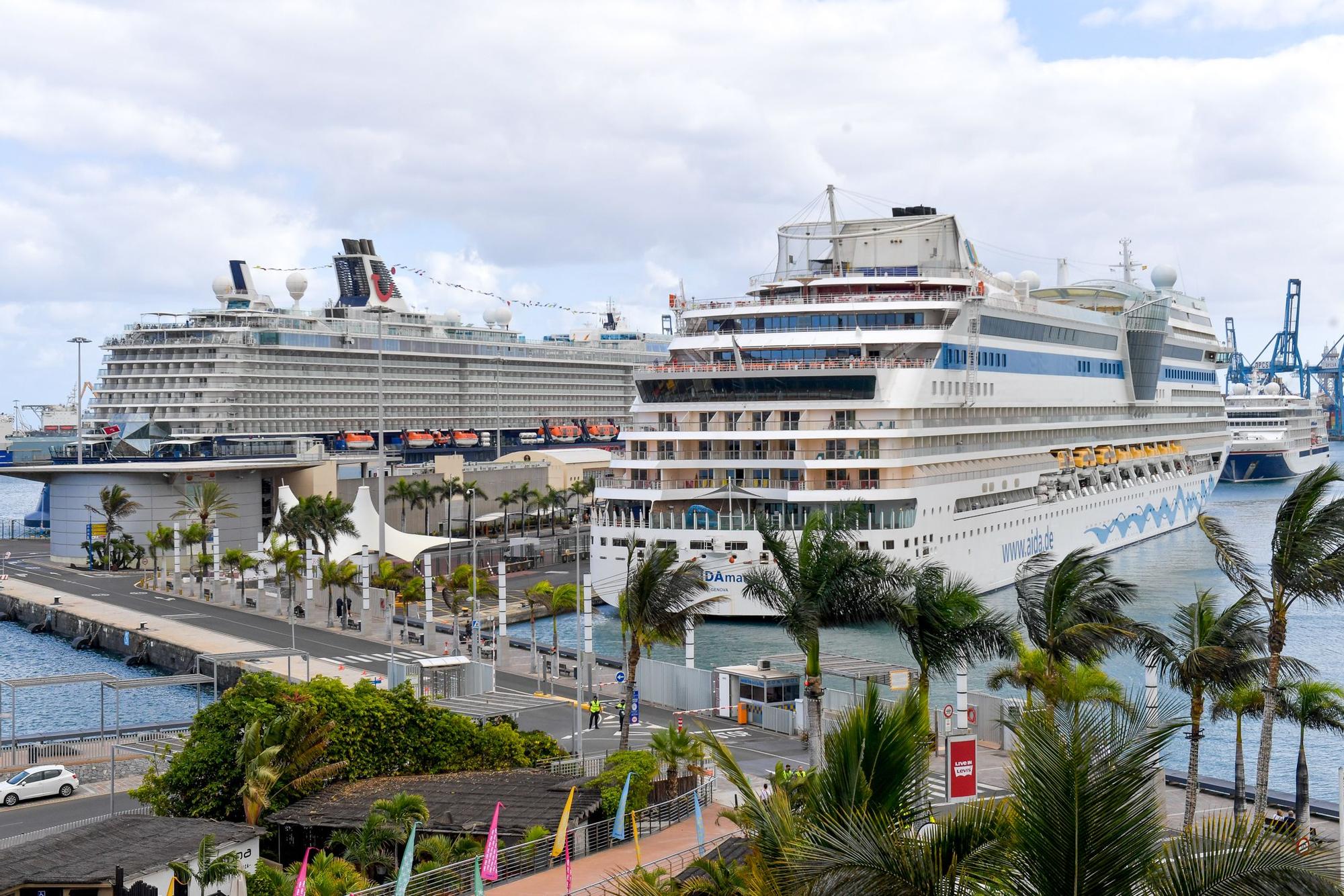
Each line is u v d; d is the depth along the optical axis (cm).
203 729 4841
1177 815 4925
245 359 18600
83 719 8212
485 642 9669
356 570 10850
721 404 10206
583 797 4619
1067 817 1761
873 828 1969
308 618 10825
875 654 9075
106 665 9969
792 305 10562
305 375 19450
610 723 6775
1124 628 4778
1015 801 1867
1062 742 1820
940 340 10356
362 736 5131
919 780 2467
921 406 10088
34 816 5238
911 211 11900
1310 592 4141
